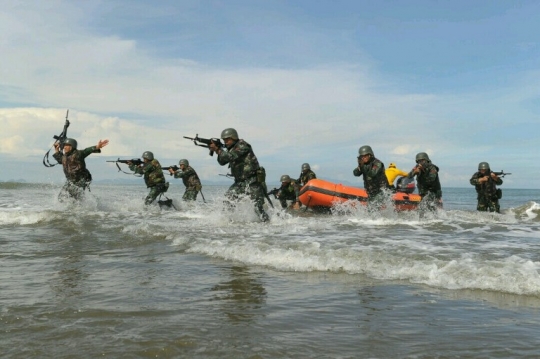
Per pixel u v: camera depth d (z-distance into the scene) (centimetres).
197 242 543
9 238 595
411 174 1021
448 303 291
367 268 394
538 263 411
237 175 845
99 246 540
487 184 1160
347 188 1152
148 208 1198
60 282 351
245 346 210
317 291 324
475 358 198
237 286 339
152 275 379
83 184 1080
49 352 199
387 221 863
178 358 194
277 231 684
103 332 227
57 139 1086
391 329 239
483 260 423
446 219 940
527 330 238
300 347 210
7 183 3509
